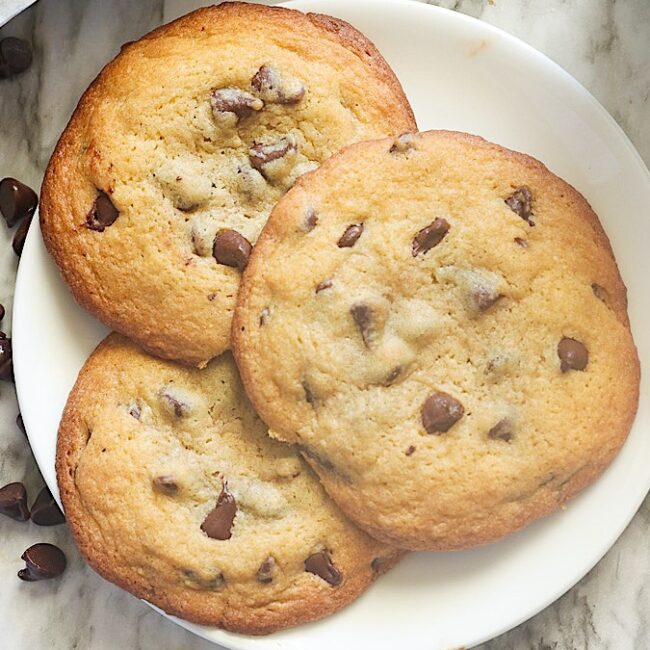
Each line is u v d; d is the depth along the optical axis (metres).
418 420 0.43
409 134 0.44
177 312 0.44
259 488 0.44
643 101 0.49
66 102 0.50
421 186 0.44
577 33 0.49
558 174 0.47
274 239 0.44
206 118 0.45
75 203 0.45
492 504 0.43
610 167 0.46
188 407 0.45
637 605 0.48
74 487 0.45
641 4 0.49
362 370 0.43
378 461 0.43
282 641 0.45
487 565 0.46
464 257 0.44
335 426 0.43
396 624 0.46
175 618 0.45
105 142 0.45
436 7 0.47
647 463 0.45
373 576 0.45
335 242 0.43
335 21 0.46
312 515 0.44
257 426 0.45
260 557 0.44
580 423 0.44
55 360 0.47
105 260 0.45
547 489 0.44
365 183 0.44
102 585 0.49
